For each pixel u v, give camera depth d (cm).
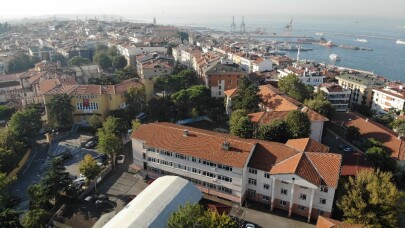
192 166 8294
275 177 7288
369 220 6412
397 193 6531
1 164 9075
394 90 16850
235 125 10275
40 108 14588
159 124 9531
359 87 17938
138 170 9288
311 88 15438
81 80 18725
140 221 6241
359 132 11512
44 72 18025
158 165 8900
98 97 12662
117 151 9794
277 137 9575
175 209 6744
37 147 11462
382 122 14012
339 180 7819
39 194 7425
